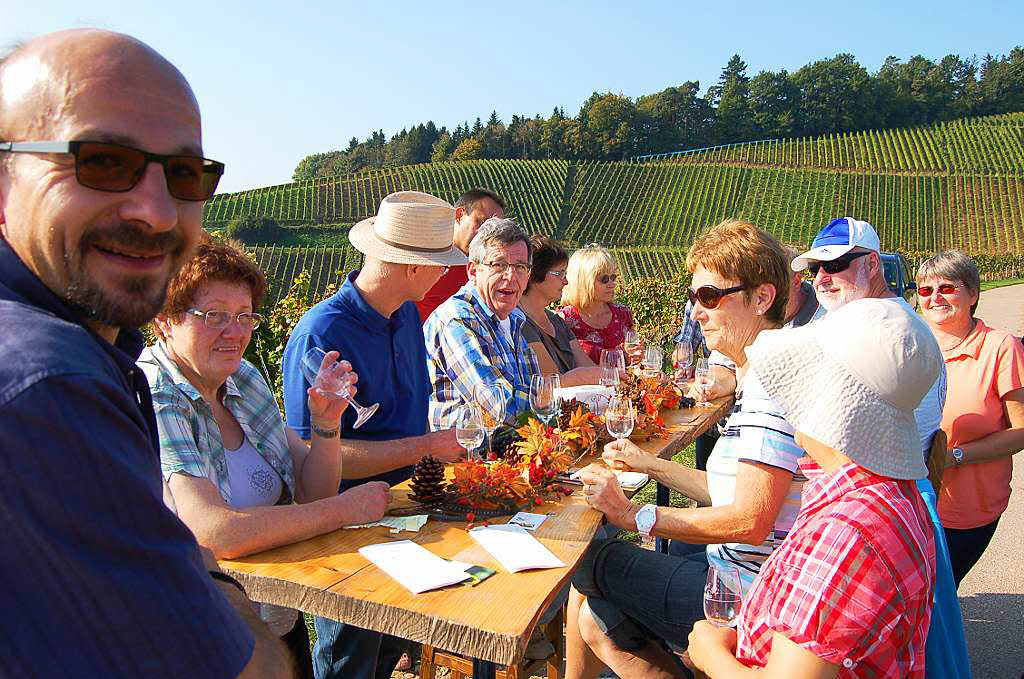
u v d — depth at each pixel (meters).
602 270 5.16
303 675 1.96
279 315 6.31
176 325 2.05
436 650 2.65
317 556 1.95
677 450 3.31
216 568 1.33
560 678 3.11
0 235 1.02
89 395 0.84
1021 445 3.27
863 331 1.57
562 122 104.19
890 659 1.46
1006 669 3.39
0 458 0.78
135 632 0.85
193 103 1.11
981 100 103.00
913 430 1.58
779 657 1.49
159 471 0.99
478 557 1.97
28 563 0.80
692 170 77.56
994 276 47.88
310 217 67.88
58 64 0.99
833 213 67.75
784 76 107.50
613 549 2.55
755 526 2.12
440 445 2.78
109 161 0.99
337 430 2.39
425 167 78.69
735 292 2.52
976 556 3.47
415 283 2.89
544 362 4.38
